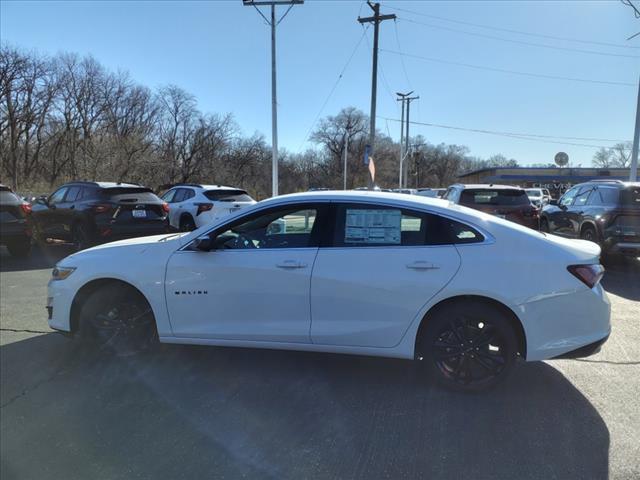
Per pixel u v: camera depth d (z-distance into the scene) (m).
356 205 3.97
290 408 3.59
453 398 3.74
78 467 2.87
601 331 3.69
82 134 54.88
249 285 3.99
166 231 11.35
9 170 48.84
